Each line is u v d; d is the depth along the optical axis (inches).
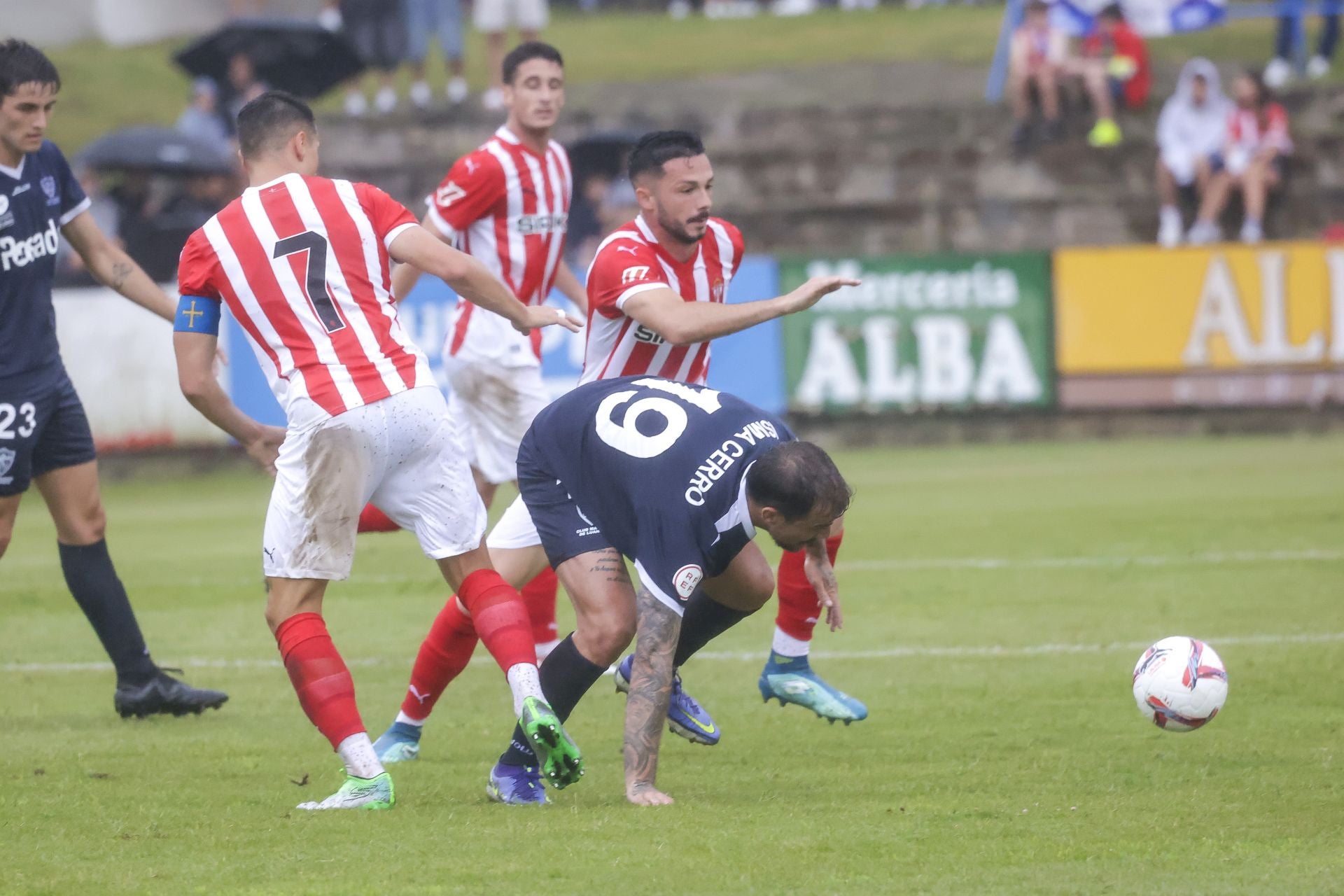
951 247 2733.8
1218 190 2586.1
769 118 3053.6
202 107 2647.6
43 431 764.6
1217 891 438.9
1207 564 1184.8
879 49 3796.8
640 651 558.9
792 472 527.8
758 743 692.1
